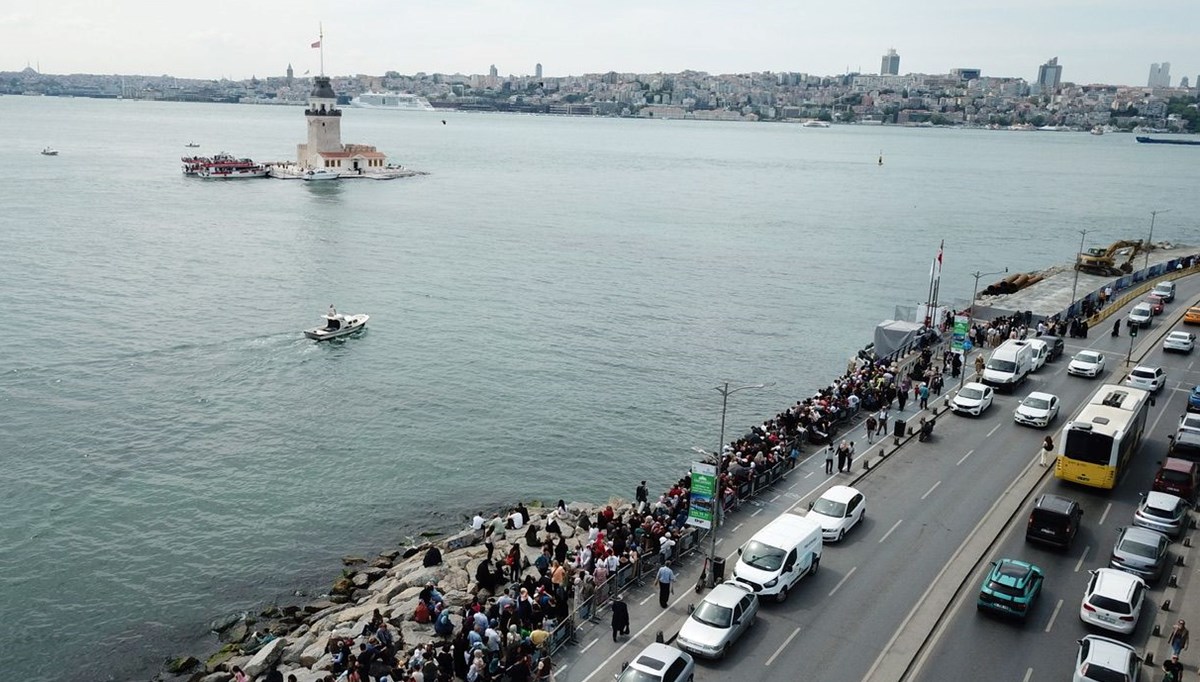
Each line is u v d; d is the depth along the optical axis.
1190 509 48.88
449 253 154.25
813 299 127.44
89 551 53.72
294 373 87.44
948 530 47.28
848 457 53.84
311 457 68.56
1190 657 36.03
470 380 87.50
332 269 136.38
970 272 150.25
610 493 65.12
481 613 36.41
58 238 149.00
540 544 47.44
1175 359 78.88
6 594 48.91
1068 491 51.97
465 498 63.12
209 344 94.94
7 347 89.75
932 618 39.12
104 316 103.19
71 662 43.81
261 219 184.75
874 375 68.94
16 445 67.19
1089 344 83.81
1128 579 38.62
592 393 85.19
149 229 164.12
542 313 114.44
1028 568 39.88
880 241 181.75
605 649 36.66
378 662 36.44
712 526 41.34
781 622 38.66
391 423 76.00
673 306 120.62
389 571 51.06
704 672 34.94
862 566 43.59
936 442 59.44
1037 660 36.22
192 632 46.53
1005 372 69.62
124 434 70.56
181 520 58.00
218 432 72.19
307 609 47.91
